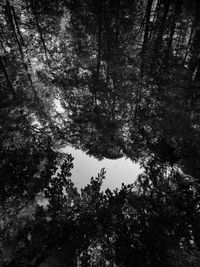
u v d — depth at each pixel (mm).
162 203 6535
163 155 9922
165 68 13523
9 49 17688
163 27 13508
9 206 6566
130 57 14445
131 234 5613
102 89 14898
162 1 13234
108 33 14391
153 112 12688
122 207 6414
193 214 6168
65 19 16375
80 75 15836
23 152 8375
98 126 13500
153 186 7855
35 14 15727
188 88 12336
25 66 16734
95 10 13445
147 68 13781
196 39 13023
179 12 12523
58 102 16109
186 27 13297
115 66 14406
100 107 14562
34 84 16484
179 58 13969
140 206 6465
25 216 6324
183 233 5641
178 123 10961
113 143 12750
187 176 8836
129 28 14266
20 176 7227
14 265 5359
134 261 5145
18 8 16234
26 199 6770
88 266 5270
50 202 6297
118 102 14117
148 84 13609
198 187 7844
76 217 6102
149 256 5203
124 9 13352
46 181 7141
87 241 5680
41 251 5473
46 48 17031
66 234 5715
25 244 5641
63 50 16703
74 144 13086
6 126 11750
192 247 5309
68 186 6656
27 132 11570
